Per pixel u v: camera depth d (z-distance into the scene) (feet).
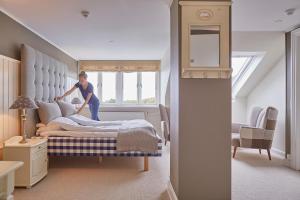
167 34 14.30
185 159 8.11
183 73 7.91
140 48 18.07
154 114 22.27
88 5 9.96
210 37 7.97
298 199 8.99
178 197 8.09
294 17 11.49
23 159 9.76
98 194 9.29
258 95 18.94
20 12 10.72
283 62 15.92
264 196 9.24
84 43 16.48
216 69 7.89
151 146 12.00
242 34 14.47
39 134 12.28
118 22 12.10
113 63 22.61
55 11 10.61
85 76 17.58
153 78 23.09
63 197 8.98
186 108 8.11
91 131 12.34
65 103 15.57
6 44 10.79
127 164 13.50
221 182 8.14
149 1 9.57
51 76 14.69
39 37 14.30
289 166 13.29
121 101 22.97
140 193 9.41
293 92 13.12
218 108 8.14
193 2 7.89
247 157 15.26
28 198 8.86
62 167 12.81
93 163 13.60
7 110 10.59
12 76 10.98
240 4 9.90
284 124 15.61
